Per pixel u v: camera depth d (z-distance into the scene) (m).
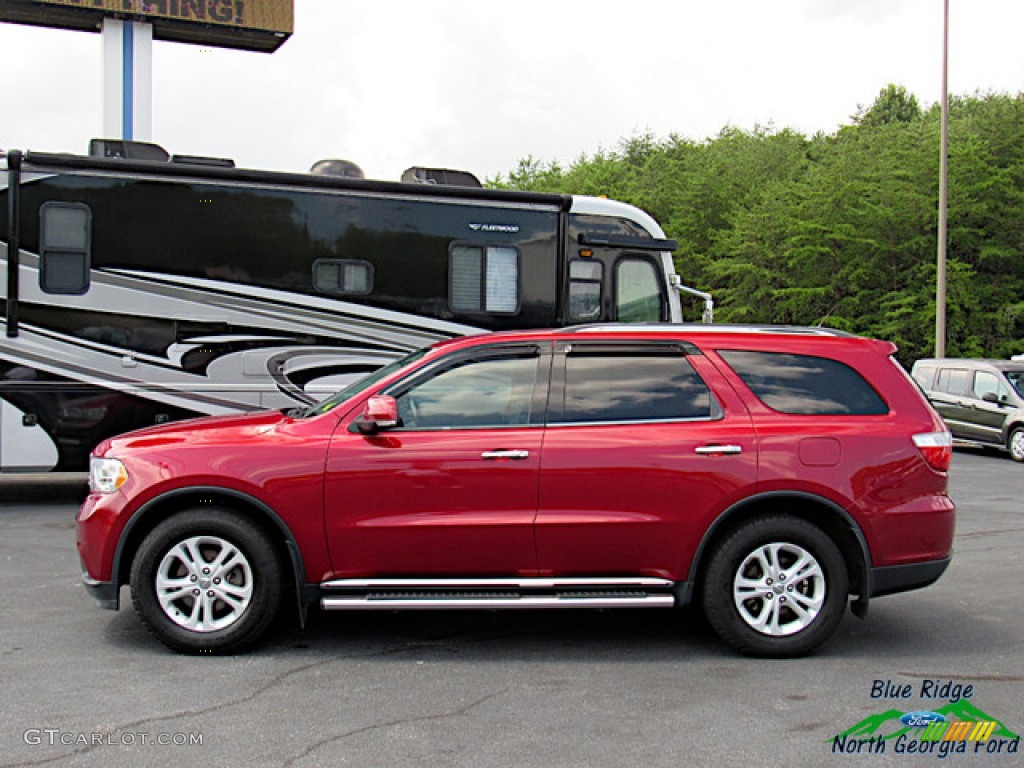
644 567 5.48
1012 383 17.66
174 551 5.41
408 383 5.63
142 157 10.27
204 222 10.20
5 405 9.63
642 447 5.46
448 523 5.38
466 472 5.40
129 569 5.57
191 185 10.17
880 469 5.54
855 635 6.04
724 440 5.49
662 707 4.72
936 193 28.36
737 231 31.89
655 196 38.31
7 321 9.62
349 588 5.41
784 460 5.49
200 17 21.00
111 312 9.90
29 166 9.70
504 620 6.30
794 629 5.49
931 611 6.64
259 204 10.39
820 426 5.57
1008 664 5.48
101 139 10.24
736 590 5.48
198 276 10.16
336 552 5.41
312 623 6.17
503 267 11.26
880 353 5.84
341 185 10.67
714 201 35.88
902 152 29.39
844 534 5.61
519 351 5.72
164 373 10.06
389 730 4.39
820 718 4.60
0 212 9.60
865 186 29.31
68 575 7.29
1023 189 28.98
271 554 5.44
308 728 4.41
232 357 10.27
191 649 5.42
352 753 4.12
